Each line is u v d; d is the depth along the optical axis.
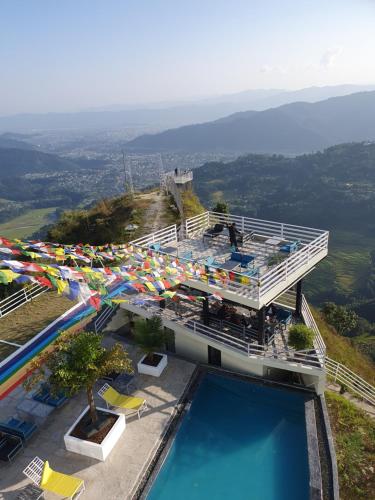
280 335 19.33
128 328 23.73
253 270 18.36
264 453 14.52
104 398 15.94
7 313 24.67
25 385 14.23
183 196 53.75
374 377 25.86
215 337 18.84
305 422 15.77
